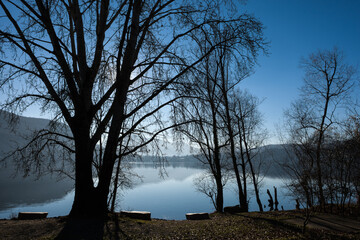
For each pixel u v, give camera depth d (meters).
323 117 17.58
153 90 10.66
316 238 8.24
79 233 7.27
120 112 9.52
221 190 18.50
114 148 9.44
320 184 10.90
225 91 17.17
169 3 10.47
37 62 9.06
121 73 9.67
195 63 10.02
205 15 10.12
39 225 7.93
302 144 9.95
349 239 8.07
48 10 9.24
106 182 9.30
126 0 10.26
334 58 18.73
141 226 8.83
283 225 9.95
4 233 7.11
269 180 64.88
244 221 10.88
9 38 8.48
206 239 7.91
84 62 10.09
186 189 74.25
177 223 10.63
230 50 9.88
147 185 84.19
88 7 9.62
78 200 9.07
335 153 12.80
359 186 13.41
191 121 9.96
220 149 19.06
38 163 10.17
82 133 9.32
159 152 11.08
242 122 23.45
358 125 13.63
